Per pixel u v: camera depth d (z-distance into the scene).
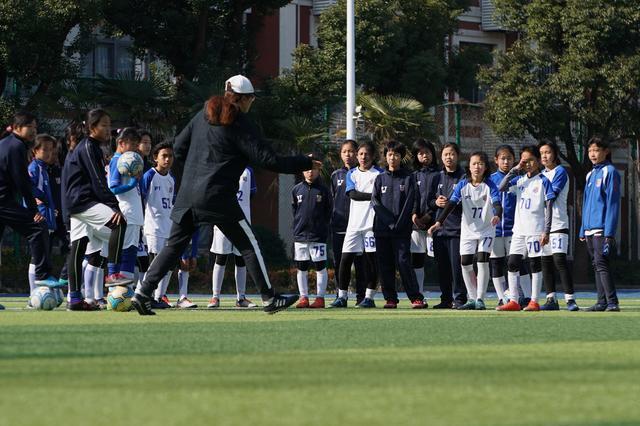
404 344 15.55
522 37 87.56
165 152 32.75
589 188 31.44
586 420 8.68
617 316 25.72
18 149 27.45
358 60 74.38
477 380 11.09
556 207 31.17
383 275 32.75
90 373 11.43
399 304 36.28
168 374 11.39
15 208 27.53
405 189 32.53
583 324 21.30
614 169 31.06
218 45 69.94
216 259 32.44
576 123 81.38
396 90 76.81
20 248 56.53
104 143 27.52
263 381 10.85
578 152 82.44
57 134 61.09
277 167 22.20
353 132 58.53
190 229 23.45
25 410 8.88
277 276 59.06
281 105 68.62
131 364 12.35
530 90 76.81
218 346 14.80
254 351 14.14
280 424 8.24
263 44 81.31
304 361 12.83
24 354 13.38
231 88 22.44
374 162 33.78
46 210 33.16
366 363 12.65
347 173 33.75
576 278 78.62
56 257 56.56
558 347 15.38
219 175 22.55
